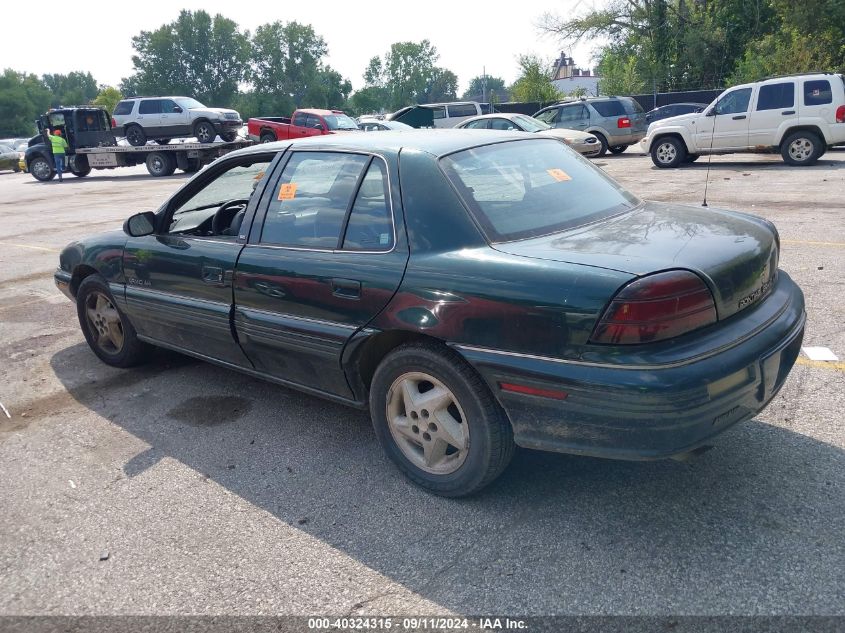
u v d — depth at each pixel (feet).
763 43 101.96
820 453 11.08
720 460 11.09
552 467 11.32
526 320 8.92
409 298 10.06
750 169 48.85
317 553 9.63
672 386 8.17
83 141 84.48
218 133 84.79
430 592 8.71
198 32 355.56
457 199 10.25
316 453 12.44
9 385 16.80
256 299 12.37
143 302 15.03
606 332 8.38
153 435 13.64
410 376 10.57
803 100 47.34
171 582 9.24
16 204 59.98
